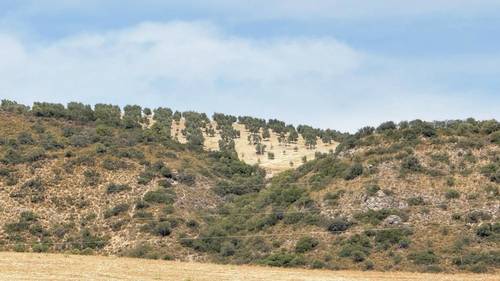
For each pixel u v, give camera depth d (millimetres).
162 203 105625
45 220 99562
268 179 121875
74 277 59688
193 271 67688
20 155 115812
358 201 91000
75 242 94438
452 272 76375
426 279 69250
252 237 91562
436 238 82875
